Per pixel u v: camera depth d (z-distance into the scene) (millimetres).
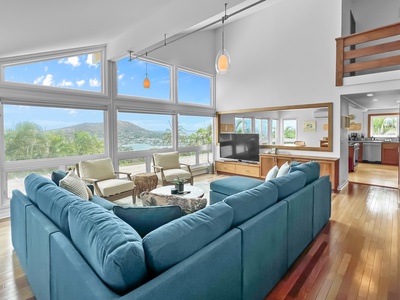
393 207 3857
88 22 2975
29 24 2414
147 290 955
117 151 4824
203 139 6801
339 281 2000
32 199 2072
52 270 1421
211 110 6895
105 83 4613
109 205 2596
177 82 5922
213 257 1257
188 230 1227
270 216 1801
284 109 5656
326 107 5086
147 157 5418
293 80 5488
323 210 3047
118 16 3129
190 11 2992
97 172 3879
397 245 2602
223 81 6801
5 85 3465
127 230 1179
